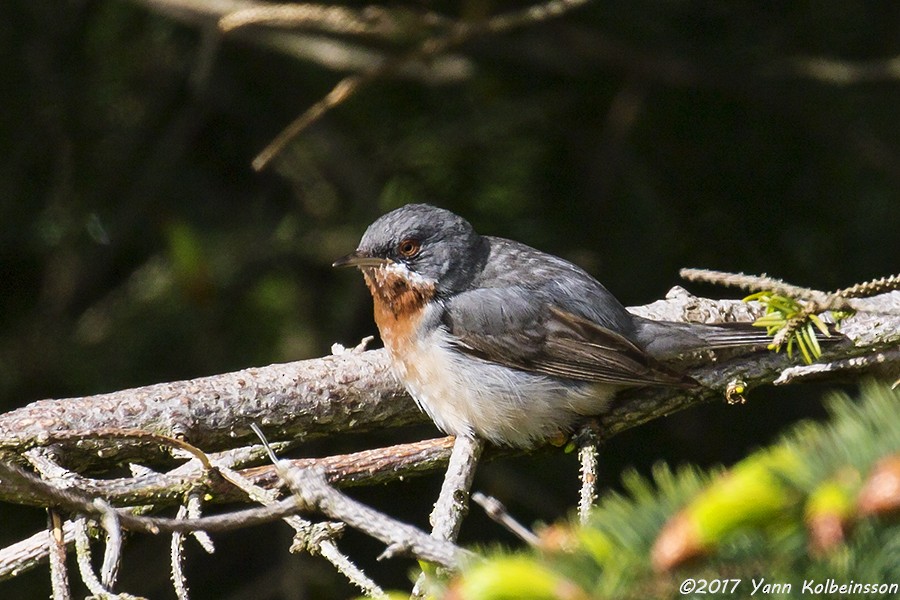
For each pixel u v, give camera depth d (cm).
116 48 1267
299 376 800
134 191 1245
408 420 860
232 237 1273
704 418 1207
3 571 639
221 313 1224
